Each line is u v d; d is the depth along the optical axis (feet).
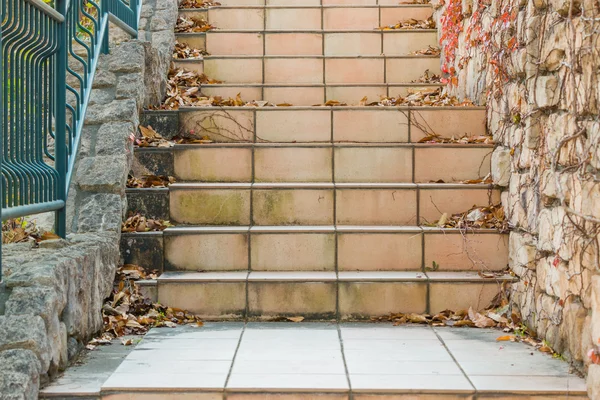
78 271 10.85
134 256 13.84
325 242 13.97
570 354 10.46
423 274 13.58
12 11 10.39
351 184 14.83
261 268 13.98
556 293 11.05
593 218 9.67
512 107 13.89
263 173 15.34
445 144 15.24
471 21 16.60
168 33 19.26
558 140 11.19
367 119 16.20
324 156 15.35
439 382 9.62
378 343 11.59
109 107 15.31
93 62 14.98
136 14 18.48
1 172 9.80
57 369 9.88
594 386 9.11
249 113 16.22
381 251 13.94
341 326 12.80
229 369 10.14
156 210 14.57
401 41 19.88
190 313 13.16
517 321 12.62
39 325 9.21
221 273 13.73
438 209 14.62
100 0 15.87
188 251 13.92
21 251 11.44
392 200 14.64
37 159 11.66
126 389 9.35
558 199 11.19
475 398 9.37
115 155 14.30
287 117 16.24
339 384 9.51
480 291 13.21
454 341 11.73
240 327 12.66
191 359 10.62
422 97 17.99
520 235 13.19
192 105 17.16
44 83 11.94
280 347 11.32
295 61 19.17
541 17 12.30
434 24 20.49
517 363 10.52
